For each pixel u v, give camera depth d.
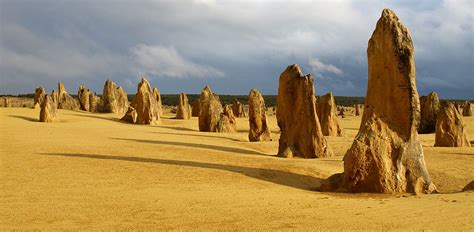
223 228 13.34
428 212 15.41
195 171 23.78
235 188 20.11
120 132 48.00
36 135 40.19
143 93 64.94
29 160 25.61
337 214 15.31
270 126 69.00
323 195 19.62
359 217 14.85
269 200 17.72
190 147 35.53
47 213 14.84
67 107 85.06
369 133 21.17
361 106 141.62
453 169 26.91
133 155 28.95
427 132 58.44
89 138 39.50
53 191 18.22
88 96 86.94
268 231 13.00
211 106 57.62
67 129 48.25
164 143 37.81
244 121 76.31
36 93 78.38
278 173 24.83
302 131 33.53
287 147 33.34
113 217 14.52
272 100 187.88
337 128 51.44
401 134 21.27
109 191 18.52
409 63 21.09
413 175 20.83
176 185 20.20
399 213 15.41
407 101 21.11
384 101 21.66
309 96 33.62
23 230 12.90
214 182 21.25
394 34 21.27
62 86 86.81
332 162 29.78
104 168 23.75
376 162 20.62
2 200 16.53
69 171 22.66
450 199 17.75
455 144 38.66
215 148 36.09
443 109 39.56
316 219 14.54
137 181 20.77
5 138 36.91
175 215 14.95
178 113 77.19
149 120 64.19
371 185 20.66
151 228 13.28
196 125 65.62
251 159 29.84
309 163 28.95
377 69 21.88
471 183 20.94
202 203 16.83
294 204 17.05
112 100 83.69
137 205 16.27
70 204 16.16
